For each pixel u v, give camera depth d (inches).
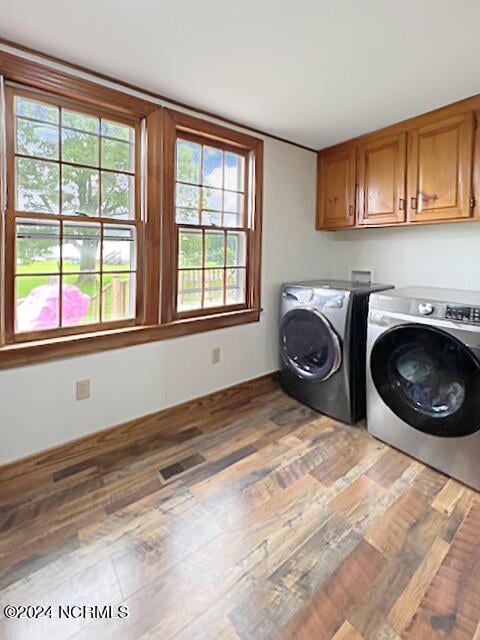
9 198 70.9
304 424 97.6
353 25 60.1
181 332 99.3
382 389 85.7
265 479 73.8
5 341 72.2
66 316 80.4
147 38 64.6
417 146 97.7
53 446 78.6
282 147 116.4
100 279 84.8
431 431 76.4
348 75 76.5
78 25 60.9
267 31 62.1
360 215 114.0
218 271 108.1
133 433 91.5
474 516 63.5
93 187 81.7
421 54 68.7
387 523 61.9
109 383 86.4
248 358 117.2
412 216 99.9
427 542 57.9
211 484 72.0
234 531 59.9
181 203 97.5
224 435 91.6
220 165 105.0
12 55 66.9
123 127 85.2
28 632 43.6
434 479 73.9
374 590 49.6
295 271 126.5
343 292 94.9
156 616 45.8
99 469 76.9
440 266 108.1
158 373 95.4
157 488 70.7
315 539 58.4
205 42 65.4
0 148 68.4
